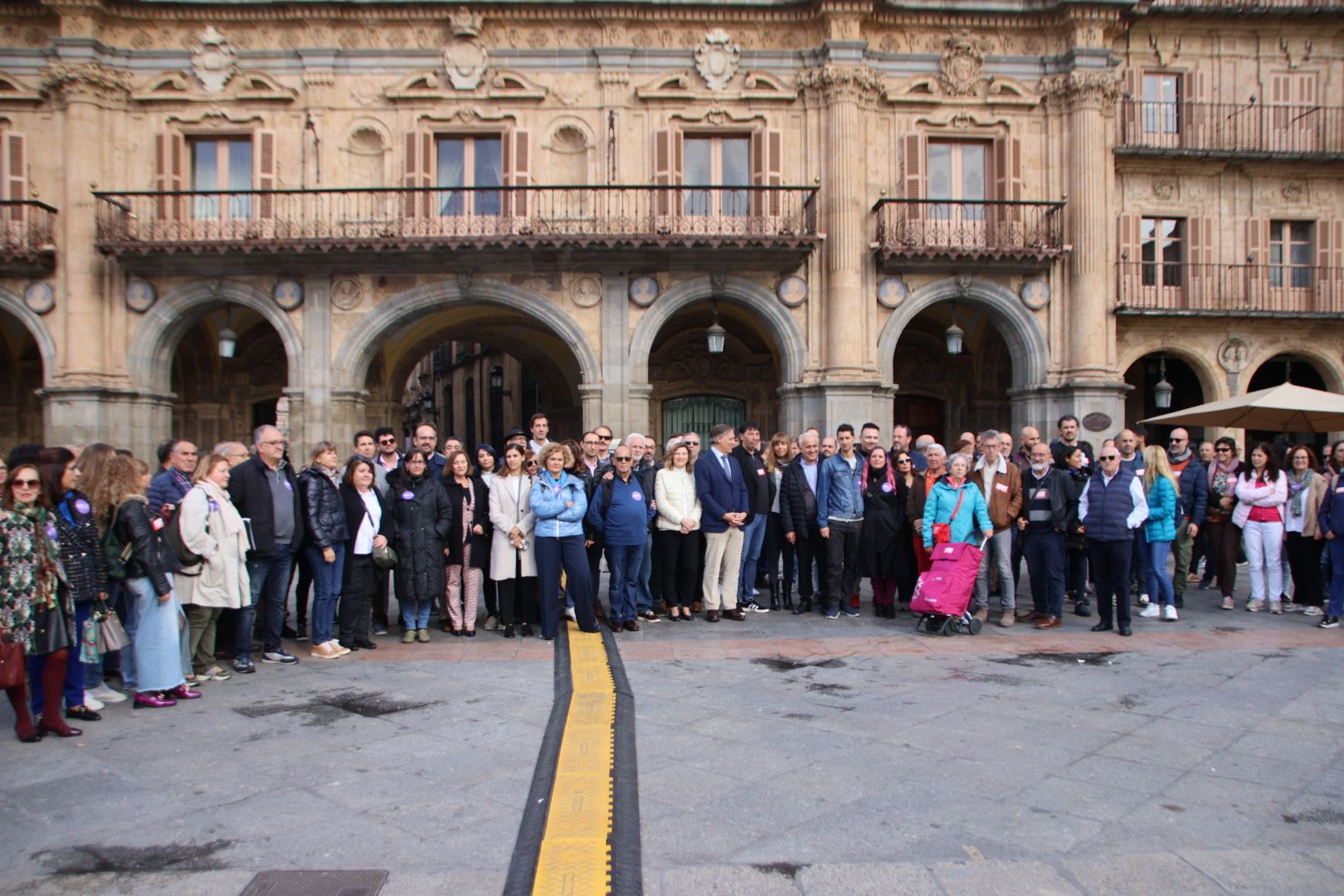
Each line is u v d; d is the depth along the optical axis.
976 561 9.09
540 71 17.88
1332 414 11.83
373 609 9.72
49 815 4.51
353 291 17.61
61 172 17.50
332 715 6.28
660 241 16.45
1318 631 9.35
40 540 5.79
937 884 3.72
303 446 17.36
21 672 5.62
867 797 4.65
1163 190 19.19
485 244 16.44
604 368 17.45
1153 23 19.02
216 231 17.72
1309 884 3.73
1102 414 17.64
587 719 5.96
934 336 22.03
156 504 7.83
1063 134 18.22
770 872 3.83
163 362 17.89
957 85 18.08
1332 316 18.61
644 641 8.80
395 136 17.80
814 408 17.52
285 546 7.97
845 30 17.59
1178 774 5.01
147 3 17.34
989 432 9.91
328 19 17.62
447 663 7.93
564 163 17.92
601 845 4.00
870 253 17.77
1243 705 6.41
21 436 20.77
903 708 6.35
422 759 5.31
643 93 17.72
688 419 22.64
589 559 9.95
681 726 5.91
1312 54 19.38
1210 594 12.10
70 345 17.11
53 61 17.31
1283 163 19.05
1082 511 9.37
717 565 9.91
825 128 17.70
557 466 8.95
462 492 9.23
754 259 17.22
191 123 17.73
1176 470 11.13
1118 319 18.77
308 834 4.25
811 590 10.50
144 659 6.54
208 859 3.98
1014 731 5.80
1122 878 3.78
